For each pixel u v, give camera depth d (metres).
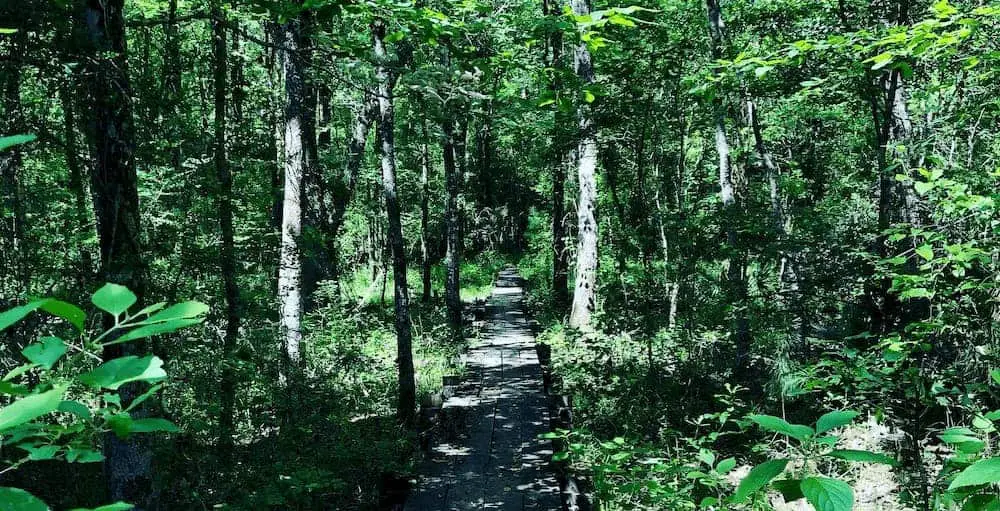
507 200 40.97
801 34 9.77
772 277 12.41
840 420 1.37
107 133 4.82
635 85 12.37
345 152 19.30
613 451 6.88
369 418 10.31
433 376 13.84
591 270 17.70
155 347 4.95
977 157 9.43
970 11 4.96
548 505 7.00
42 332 6.16
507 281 33.44
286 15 5.41
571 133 13.25
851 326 10.27
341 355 11.57
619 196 20.73
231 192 9.06
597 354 12.43
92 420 1.06
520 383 12.34
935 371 5.11
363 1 5.21
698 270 11.61
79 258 8.13
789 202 21.97
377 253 30.25
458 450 8.67
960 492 1.79
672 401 10.28
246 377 7.97
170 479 6.12
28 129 5.35
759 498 2.76
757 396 10.23
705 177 23.31
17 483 6.55
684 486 5.50
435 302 26.39
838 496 1.14
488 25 5.72
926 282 5.17
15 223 7.85
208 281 8.64
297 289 11.34
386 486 7.17
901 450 6.18
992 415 1.95
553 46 14.10
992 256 5.31
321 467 7.68
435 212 30.22
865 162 13.70
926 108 9.70
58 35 4.48
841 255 9.96
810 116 16.19
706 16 15.28
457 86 6.41
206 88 11.56
